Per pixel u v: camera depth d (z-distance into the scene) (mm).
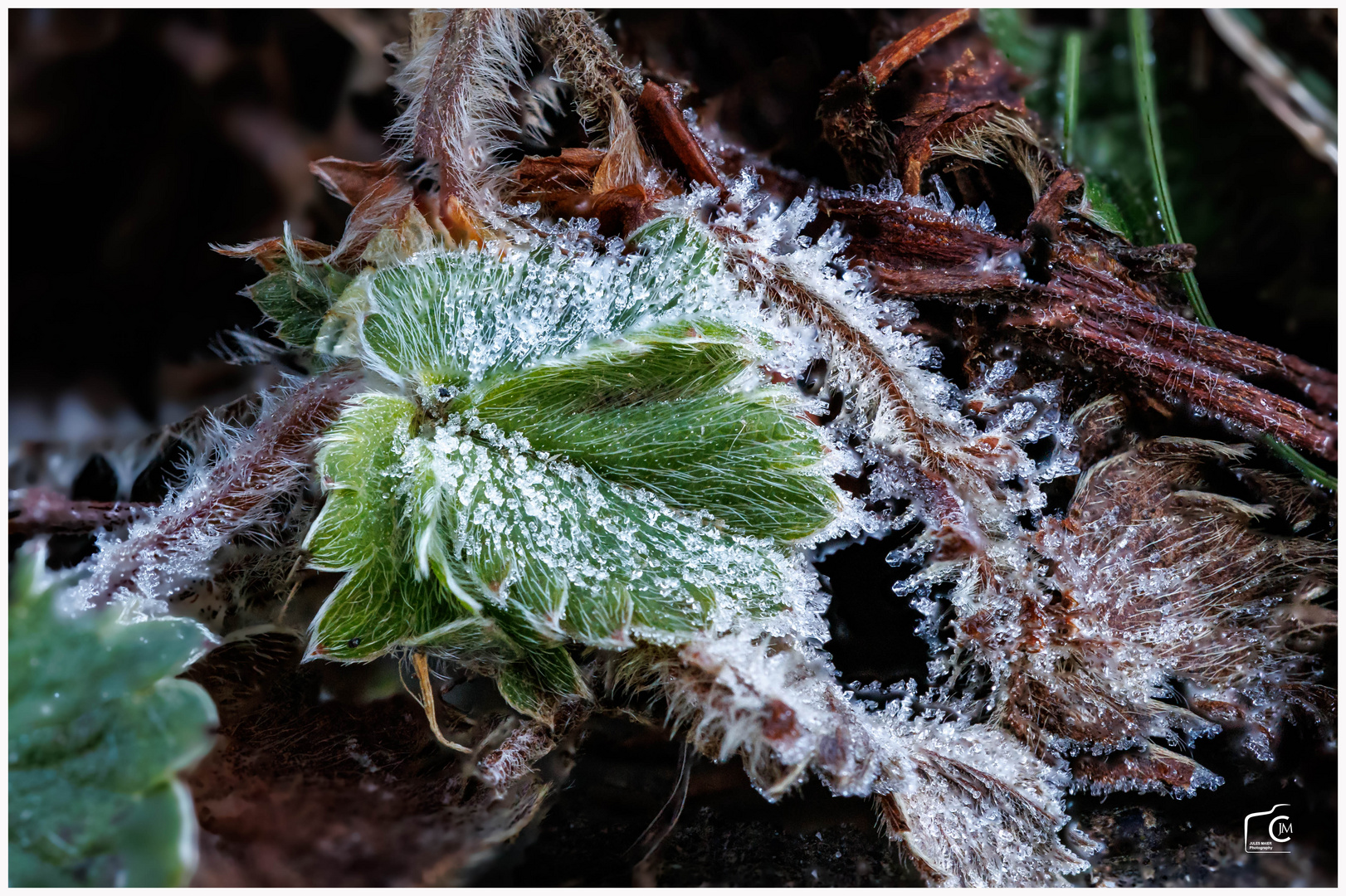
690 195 155
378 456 143
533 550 142
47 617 143
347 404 145
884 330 151
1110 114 175
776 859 147
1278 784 150
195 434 156
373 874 141
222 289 160
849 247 156
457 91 153
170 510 148
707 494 144
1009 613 148
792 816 148
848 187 163
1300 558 151
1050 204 156
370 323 145
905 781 144
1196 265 170
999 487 149
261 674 149
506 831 145
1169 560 151
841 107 163
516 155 159
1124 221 167
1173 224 164
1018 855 146
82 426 156
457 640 144
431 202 150
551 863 145
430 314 145
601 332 145
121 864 138
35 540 150
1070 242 157
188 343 159
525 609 142
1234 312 168
